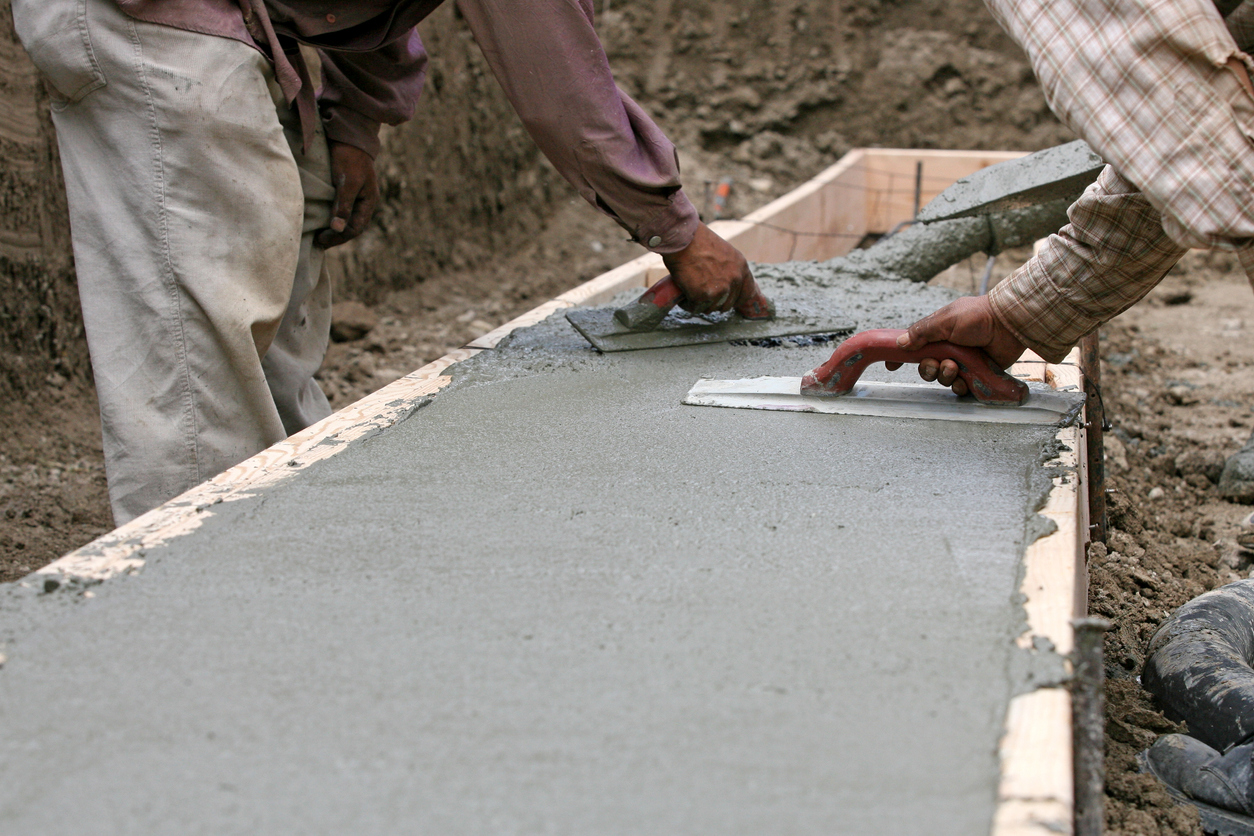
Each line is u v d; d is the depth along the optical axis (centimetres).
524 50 229
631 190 246
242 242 236
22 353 371
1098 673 131
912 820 105
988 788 109
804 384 229
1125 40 145
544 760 114
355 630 140
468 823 105
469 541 166
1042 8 154
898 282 351
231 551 163
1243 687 186
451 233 593
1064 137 726
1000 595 147
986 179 357
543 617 143
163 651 135
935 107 746
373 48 254
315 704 124
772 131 755
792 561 158
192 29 225
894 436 211
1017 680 127
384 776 112
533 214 666
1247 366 466
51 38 224
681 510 177
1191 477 353
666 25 769
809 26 757
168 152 228
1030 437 209
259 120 234
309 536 169
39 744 117
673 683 128
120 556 162
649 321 276
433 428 220
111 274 235
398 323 511
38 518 305
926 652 133
